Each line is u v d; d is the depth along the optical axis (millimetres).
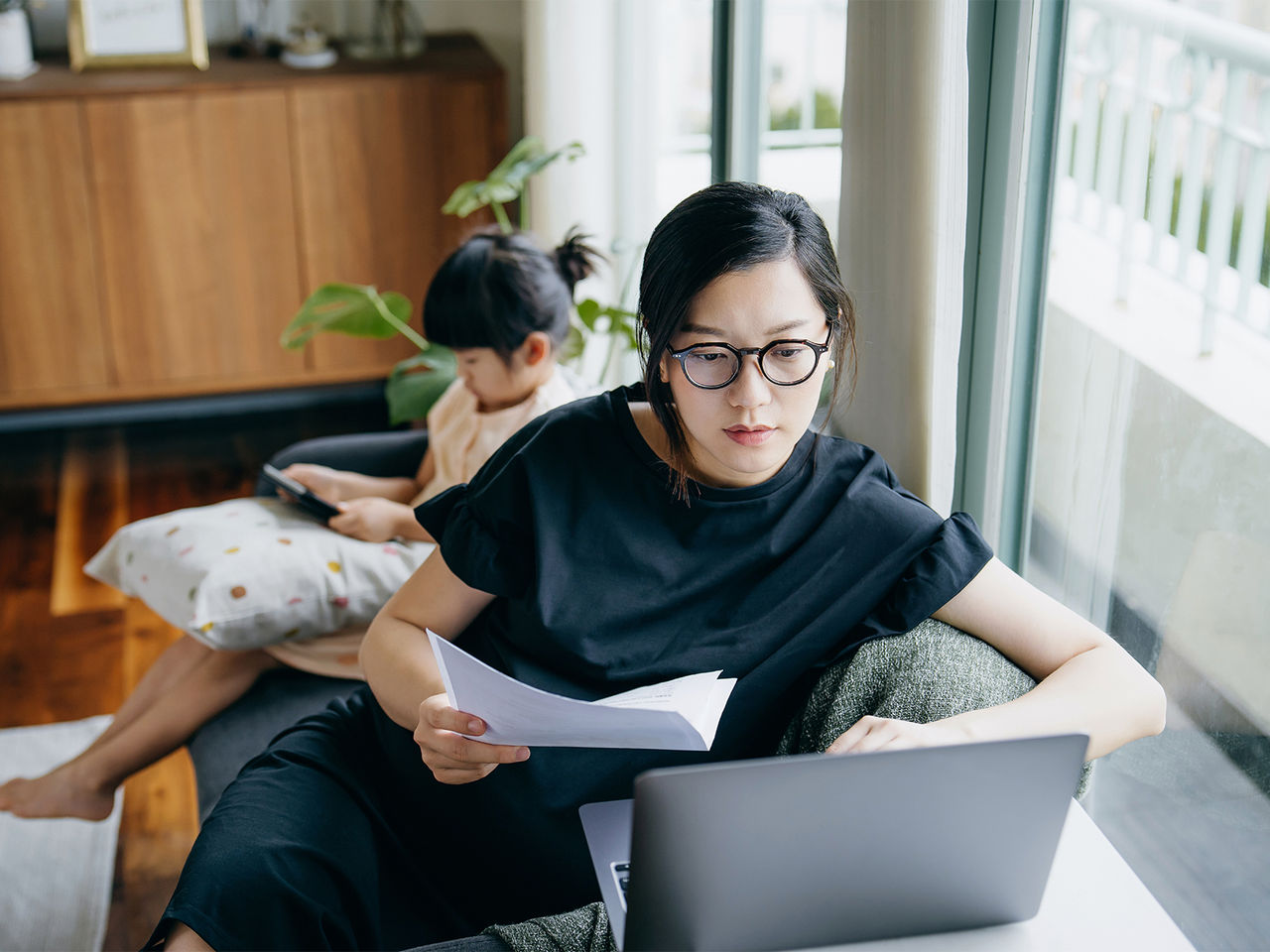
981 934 940
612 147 2805
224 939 1158
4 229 3061
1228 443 1282
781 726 1279
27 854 1980
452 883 1340
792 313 1076
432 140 3189
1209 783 1366
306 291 3275
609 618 1241
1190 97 1277
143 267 3166
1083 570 1577
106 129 3023
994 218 1551
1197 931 1414
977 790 858
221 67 3172
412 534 1874
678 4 2615
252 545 1766
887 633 1236
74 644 2543
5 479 3150
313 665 1814
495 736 1084
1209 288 1279
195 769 1707
